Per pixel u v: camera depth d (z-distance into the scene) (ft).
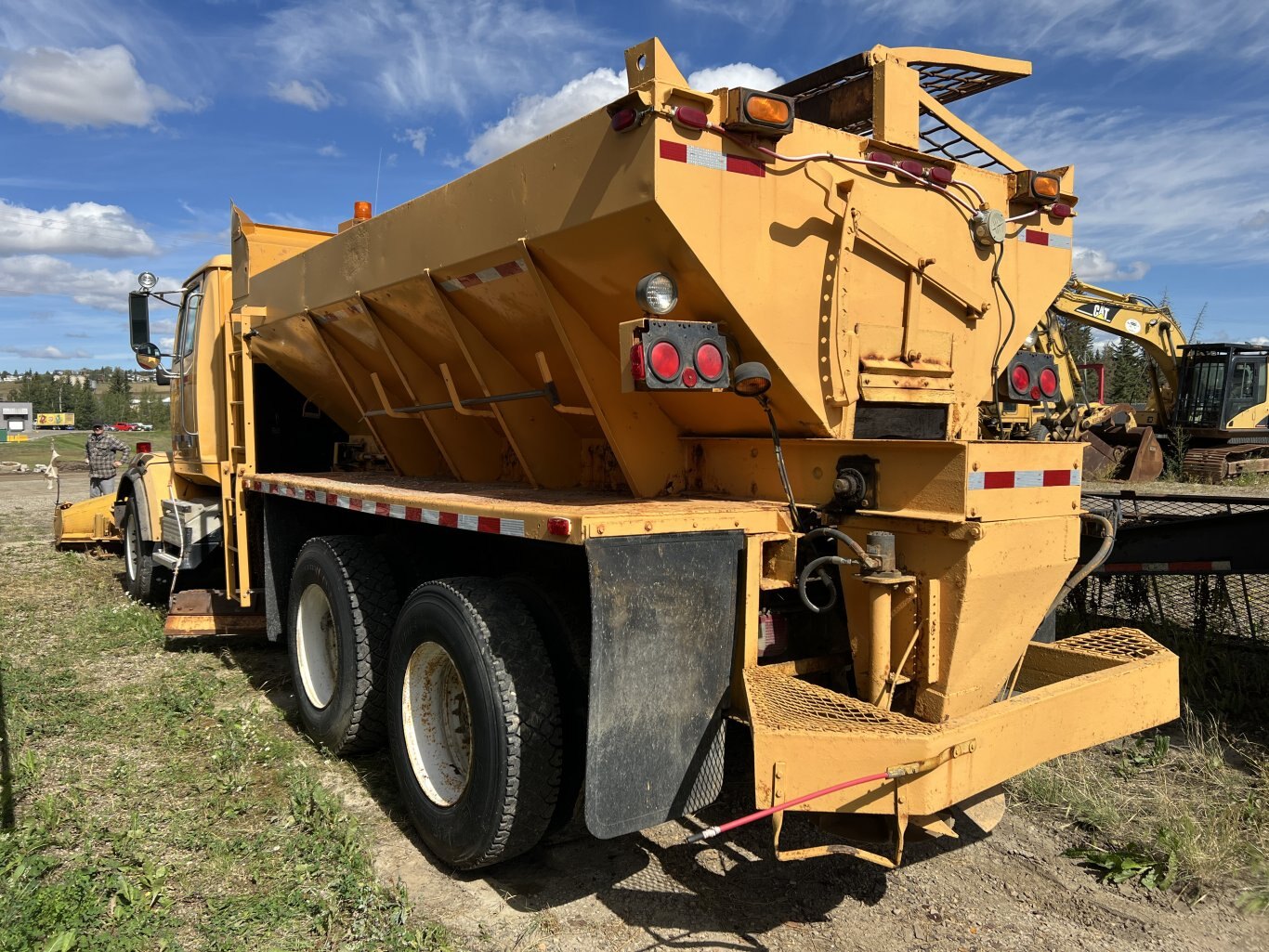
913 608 9.39
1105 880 10.66
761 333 9.86
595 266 10.34
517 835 10.03
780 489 10.94
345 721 13.73
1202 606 17.52
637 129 9.18
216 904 9.79
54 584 28.45
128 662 19.58
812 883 10.61
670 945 9.33
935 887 10.52
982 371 12.50
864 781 8.20
